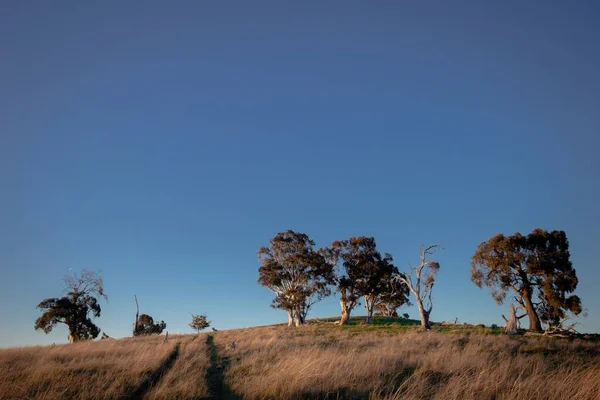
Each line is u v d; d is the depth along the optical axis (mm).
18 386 11266
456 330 38500
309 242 60062
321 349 19453
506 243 43250
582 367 13836
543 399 9727
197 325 63531
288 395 10258
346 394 10516
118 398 10617
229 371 15000
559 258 41438
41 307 54156
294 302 55500
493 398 10055
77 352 21031
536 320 42188
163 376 13734
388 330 40625
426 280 43906
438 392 10383
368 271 56938
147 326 67688
